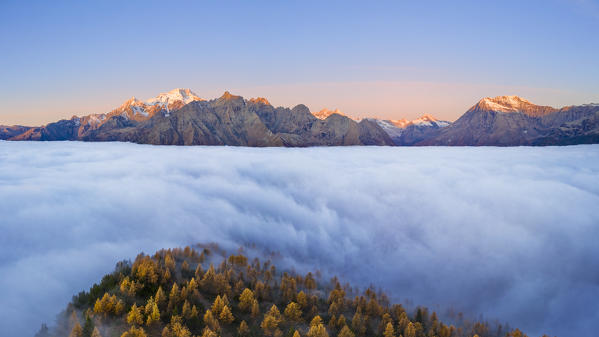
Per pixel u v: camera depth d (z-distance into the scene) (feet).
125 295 285.84
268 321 280.10
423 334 323.37
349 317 337.11
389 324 300.20
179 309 279.49
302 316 319.68
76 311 272.72
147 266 329.11
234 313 298.35
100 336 232.32
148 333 242.37
